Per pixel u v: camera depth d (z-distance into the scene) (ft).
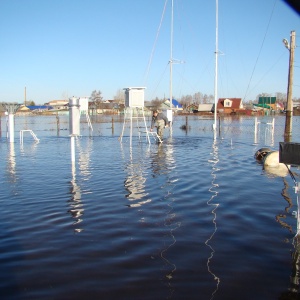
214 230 22.02
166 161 51.75
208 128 141.28
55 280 15.83
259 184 35.29
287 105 80.07
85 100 126.52
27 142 85.05
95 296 14.47
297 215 23.02
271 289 14.89
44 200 29.50
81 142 84.58
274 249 18.99
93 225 23.15
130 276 16.10
